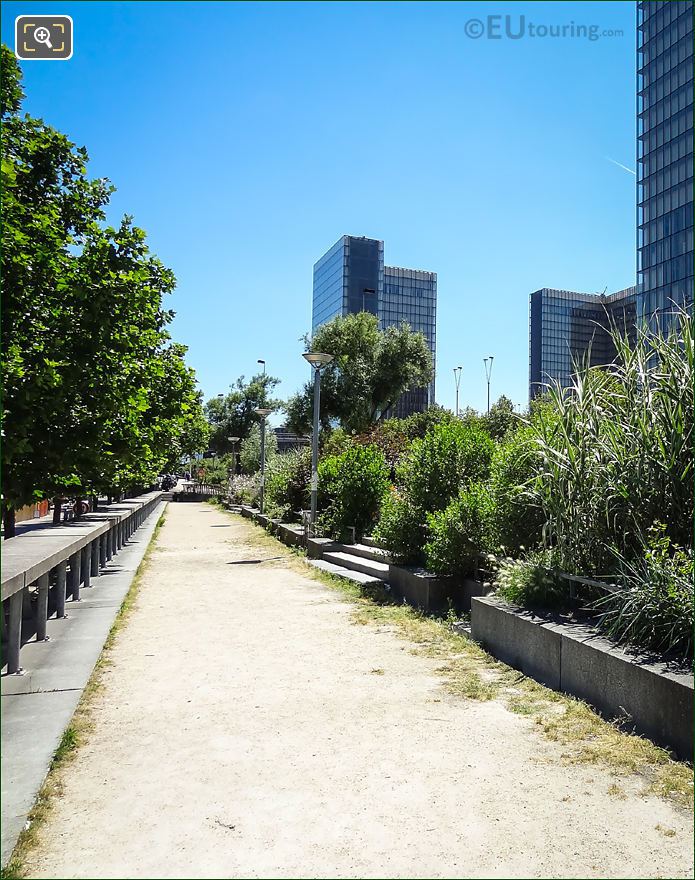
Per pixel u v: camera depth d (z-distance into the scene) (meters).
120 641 6.57
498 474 7.07
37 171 6.09
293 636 6.75
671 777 3.45
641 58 54.69
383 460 13.70
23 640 6.35
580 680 4.64
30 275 5.36
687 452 4.88
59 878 2.62
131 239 5.77
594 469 5.44
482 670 5.50
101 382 5.85
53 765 3.67
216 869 2.69
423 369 39.53
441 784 3.44
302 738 4.09
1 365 4.85
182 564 12.40
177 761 3.76
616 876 2.62
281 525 16.78
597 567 5.57
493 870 2.67
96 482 7.57
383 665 5.69
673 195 49.94
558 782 3.45
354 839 2.91
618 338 5.90
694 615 4.01
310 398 37.38
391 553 9.27
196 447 21.19
